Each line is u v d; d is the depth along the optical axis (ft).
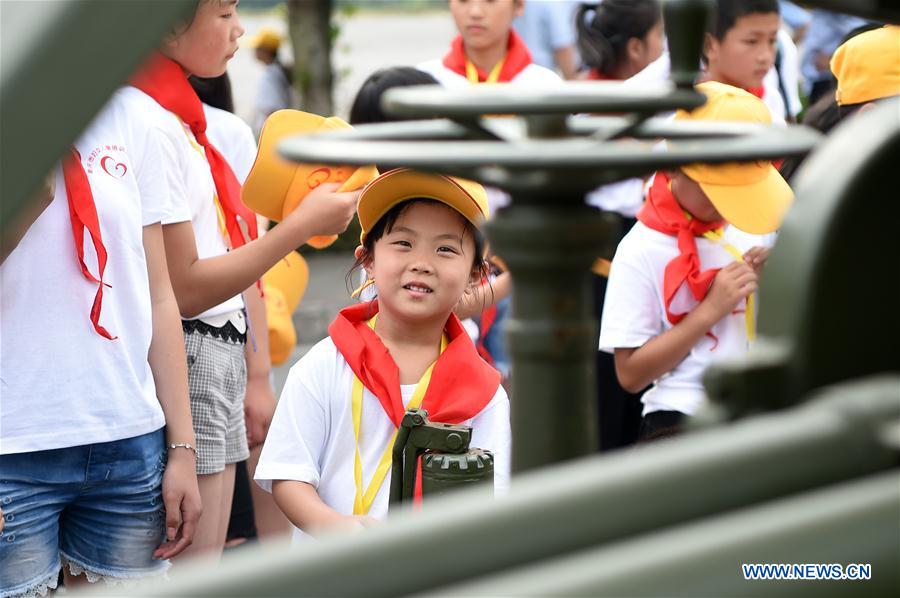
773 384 2.90
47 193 9.05
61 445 9.37
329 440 9.75
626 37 17.06
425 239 9.64
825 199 2.94
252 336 13.42
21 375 9.27
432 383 9.68
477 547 2.43
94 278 9.43
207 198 11.36
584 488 2.50
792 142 3.29
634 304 11.81
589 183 3.15
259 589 2.35
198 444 11.64
